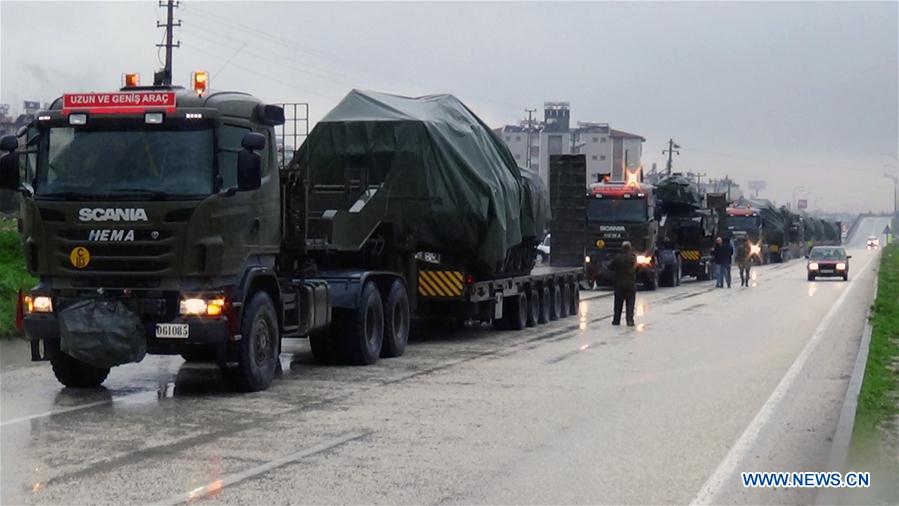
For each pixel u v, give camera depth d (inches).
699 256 1920.5
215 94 517.3
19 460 371.2
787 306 1256.2
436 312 813.2
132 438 412.5
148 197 496.1
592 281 1652.3
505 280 866.8
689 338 845.8
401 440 414.3
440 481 347.9
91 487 333.4
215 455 382.6
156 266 496.1
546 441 415.8
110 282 502.3
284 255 594.2
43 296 508.1
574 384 574.2
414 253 769.6
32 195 506.9
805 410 494.6
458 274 776.3
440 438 419.2
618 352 737.0
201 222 497.7
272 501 320.2
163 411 474.9
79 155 506.6
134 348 496.4
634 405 505.0
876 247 5718.5
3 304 754.2
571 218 1146.7
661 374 619.5
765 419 469.1
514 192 849.5
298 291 589.3
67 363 533.6
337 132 762.2
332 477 351.3
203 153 504.1
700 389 559.8
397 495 329.1
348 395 528.4
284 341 807.7
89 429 430.0
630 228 1626.5
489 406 498.0
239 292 515.8
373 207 728.3
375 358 668.1
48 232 503.8
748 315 1107.3
